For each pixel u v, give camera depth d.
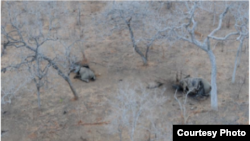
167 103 16.16
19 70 19.00
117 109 15.58
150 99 16.23
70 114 15.58
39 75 15.35
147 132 14.20
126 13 18.70
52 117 15.44
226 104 15.95
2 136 14.40
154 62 19.98
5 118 15.45
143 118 15.04
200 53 20.75
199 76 18.27
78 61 20.05
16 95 17.06
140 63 19.94
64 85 17.86
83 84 17.92
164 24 20.77
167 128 14.37
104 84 17.84
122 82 17.95
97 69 19.42
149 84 17.69
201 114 15.35
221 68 19.00
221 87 17.27
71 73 19.00
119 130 13.48
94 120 15.09
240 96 16.50
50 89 17.53
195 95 16.69
